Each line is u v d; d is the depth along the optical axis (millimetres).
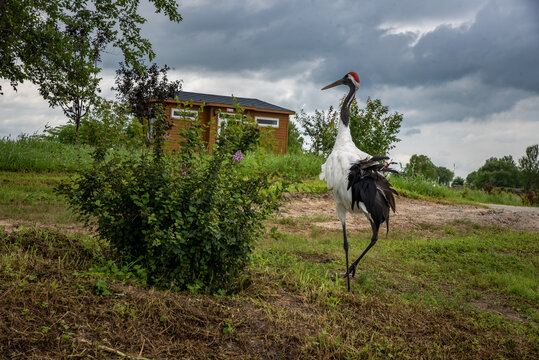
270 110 27938
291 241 7875
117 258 4410
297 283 4934
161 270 4219
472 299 5766
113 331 2980
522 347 4074
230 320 3504
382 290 5359
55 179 11719
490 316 4914
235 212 4309
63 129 22875
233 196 4398
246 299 4145
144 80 17438
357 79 6734
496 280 6523
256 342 3357
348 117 6605
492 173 80438
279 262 5969
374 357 3418
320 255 7117
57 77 14477
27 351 2574
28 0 13273
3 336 2613
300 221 10539
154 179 4270
